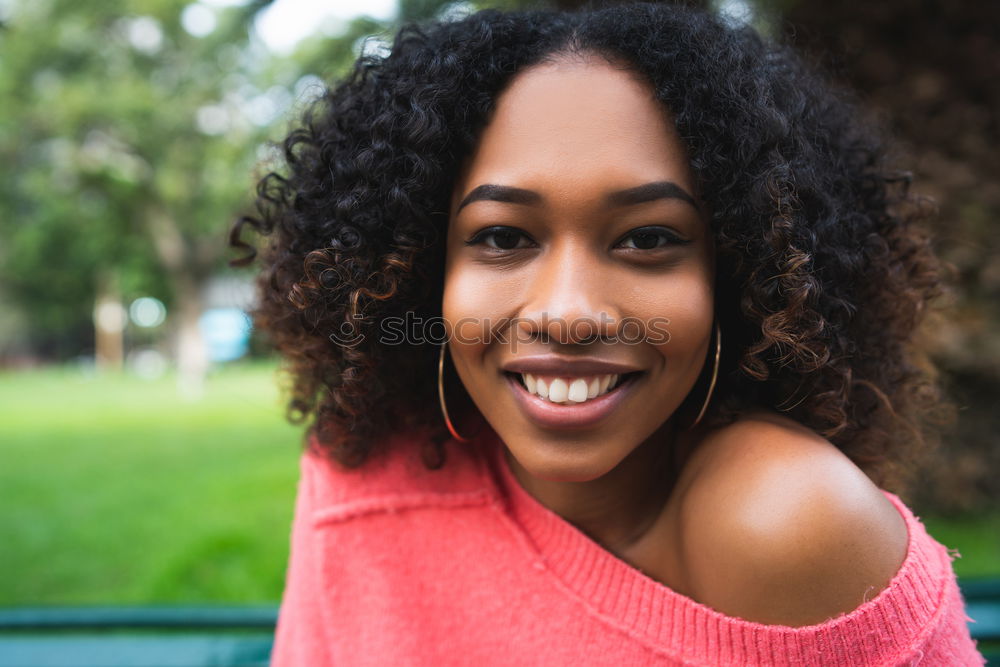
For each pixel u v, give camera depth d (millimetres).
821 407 838
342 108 909
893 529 677
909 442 1086
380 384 934
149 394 12102
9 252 19516
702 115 734
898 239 1018
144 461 5359
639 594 792
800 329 789
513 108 726
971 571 2439
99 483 4613
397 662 921
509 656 876
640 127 713
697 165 727
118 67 12250
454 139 778
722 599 712
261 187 1027
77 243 18109
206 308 20703
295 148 1096
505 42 760
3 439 6594
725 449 769
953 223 2688
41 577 2904
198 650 1419
